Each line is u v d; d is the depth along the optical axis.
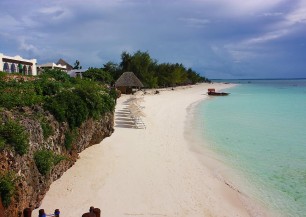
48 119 12.61
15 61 31.25
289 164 17.91
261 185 14.85
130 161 17.00
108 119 19.95
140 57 74.50
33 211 10.75
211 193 13.65
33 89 15.34
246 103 52.53
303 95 72.25
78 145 15.80
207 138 24.00
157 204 12.29
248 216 11.91
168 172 15.80
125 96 52.56
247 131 26.89
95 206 11.76
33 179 10.43
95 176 14.35
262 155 19.62
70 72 56.03
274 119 33.94
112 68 74.00
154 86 78.81
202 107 45.81
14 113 11.24
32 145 10.75
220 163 17.83
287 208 12.66
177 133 25.25
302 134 25.80
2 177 8.62
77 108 15.02
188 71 131.75
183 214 11.64
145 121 29.80
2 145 8.84
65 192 12.50
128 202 12.27
